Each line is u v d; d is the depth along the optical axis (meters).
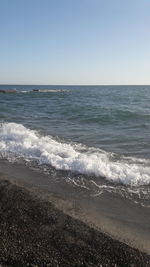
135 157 7.52
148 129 12.25
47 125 13.55
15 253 3.23
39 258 3.17
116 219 4.23
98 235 3.71
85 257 3.23
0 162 7.07
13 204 4.51
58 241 3.52
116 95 54.12
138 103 29.92
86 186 5.47
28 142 8.82
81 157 7.29
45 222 3.98
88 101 34.66
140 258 3.26
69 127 12.98
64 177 5.96
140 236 3.77
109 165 6.45
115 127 12.97
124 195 5.06
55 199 4.81
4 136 9.79
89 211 4.44
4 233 3.65
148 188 5.30
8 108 23.02
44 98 43.62
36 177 5.98
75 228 3.86
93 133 11.33
